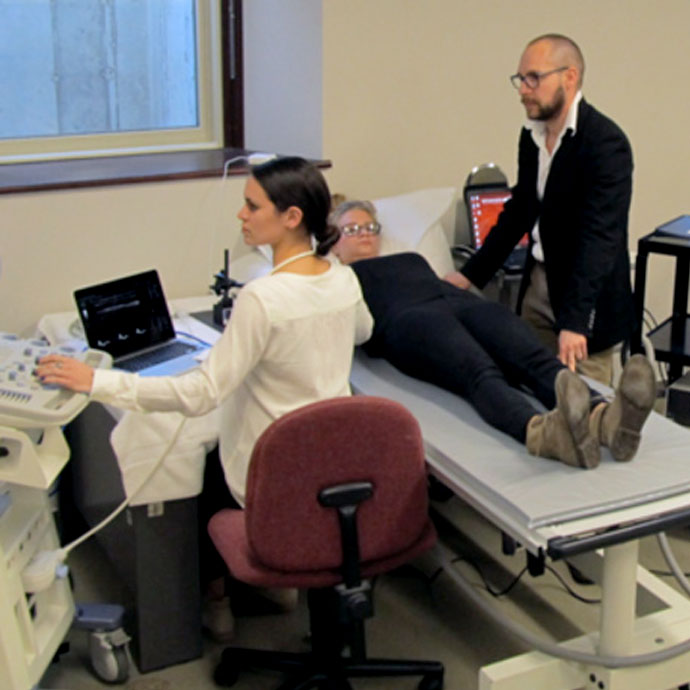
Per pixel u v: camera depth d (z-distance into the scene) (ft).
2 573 6.55
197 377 6.68
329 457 6.41
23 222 9.75
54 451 6.63
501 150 12.81
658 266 14.11
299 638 8.63
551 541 6.15
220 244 10.84
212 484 8.26
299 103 11.72
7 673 6.69
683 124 13.79
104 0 11.67
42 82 11.57
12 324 10.00
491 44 12.22
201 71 12.40
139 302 8.80
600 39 12.85
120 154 11.93
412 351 8.32
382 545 6.81
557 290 9.56
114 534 8.69
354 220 9.75
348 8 11.21
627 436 6.78
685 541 10.09
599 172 8.75
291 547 6.62
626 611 7.04
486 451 7.15
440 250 11.25
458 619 8.89
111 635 7.85
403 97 11.91
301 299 6.84
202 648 8.42
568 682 7.32
